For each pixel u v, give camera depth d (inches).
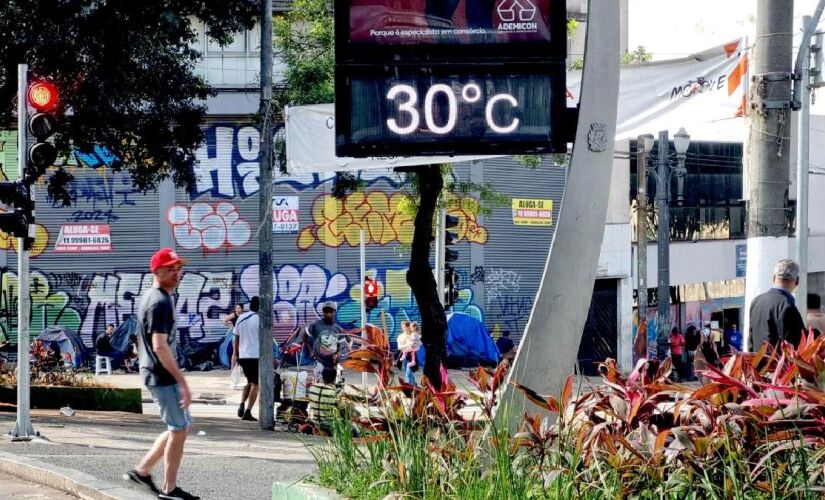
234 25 759.7
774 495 180.5
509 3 289.0
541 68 287.9
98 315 1352.1
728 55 386.0
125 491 332.8
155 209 1359.5
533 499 218.7
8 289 1343.5
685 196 1668.3
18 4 695.1
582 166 279.4
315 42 877.8
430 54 289.4
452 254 1022.4
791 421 187.6
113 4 691.4
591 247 279.0
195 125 765.9
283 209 1376.7
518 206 1440.7
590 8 280.7
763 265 368.5
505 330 1414.9
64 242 1347.2
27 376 518.3
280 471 394.6
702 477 194.2
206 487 353.1
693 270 1678.2
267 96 724.0
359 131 290.0
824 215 2011.6
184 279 1363.2
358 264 1389.0
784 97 367.6
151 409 857.5
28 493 369.4
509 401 264.5
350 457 265.1
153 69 726.5
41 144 520.1
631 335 1537.9
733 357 221.0
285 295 1376.7
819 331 358.0
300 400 595.5
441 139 289.4
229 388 1123.3
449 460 242.1
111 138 740.7
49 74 690.2
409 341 1030.4
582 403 229.6
